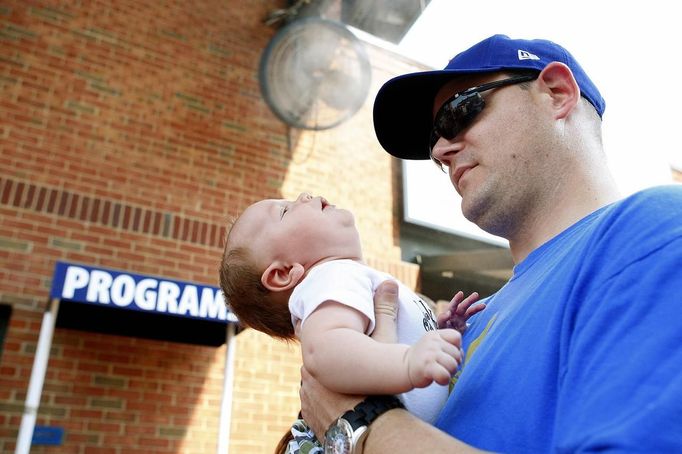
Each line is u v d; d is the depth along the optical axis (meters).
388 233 5.94
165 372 4.52
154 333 4.45
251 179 5.46
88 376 4.25
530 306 0.98
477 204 1.28
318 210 1.45
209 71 5.66
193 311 3.96
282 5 6.31
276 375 4.85
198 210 5.11
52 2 5.14
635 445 0.60
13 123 4.64
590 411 0.67
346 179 5.95
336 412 1.02
